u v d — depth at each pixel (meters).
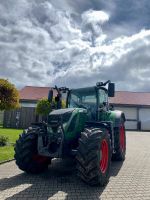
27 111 21.09
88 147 4.75
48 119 5.57
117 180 5.53
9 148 9.04
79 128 5.72
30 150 5.70
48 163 6.18
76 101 7.02
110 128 6.24
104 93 7.21
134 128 27.78
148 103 28.61
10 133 14.56
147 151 10.03
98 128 5.39
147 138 15.86
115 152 7.60
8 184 5.07
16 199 4.20
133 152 9.74
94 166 4.69
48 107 17.38
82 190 4.75
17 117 21.00
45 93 30.33
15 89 10.76
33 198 4.26
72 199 4.24
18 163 5.73
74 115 5.66
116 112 8.08
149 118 27.94
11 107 10.64
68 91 7.30
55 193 4.54
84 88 6.95
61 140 5.21
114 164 7.35
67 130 5.38
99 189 4.83
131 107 28.09
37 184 5.09
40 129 5.72
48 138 5.41
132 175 6.00
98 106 6.54
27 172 5.87
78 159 4.76
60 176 5.75
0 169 6.34
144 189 4.89
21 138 5.85
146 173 6.23
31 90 31.00
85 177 4.73
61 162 7.26
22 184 5.08
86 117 6.21
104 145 5.37
